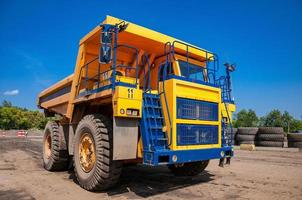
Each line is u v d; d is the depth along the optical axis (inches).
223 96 286.8
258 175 305.7
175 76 228.2
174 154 213.9
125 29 234.4
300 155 526.3
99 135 220.1
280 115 2876.5
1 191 228.8
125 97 206.4
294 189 239.3
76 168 247.0
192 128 235.3
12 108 2748.5
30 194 219.8
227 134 277.9
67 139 323.9
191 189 239.1
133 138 212.7
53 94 371.9
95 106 270.5
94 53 288.8
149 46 283.7
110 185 223.0
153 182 268.1
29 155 503.2
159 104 234.2
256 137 768.3
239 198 209.8
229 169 347.9
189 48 287.1
